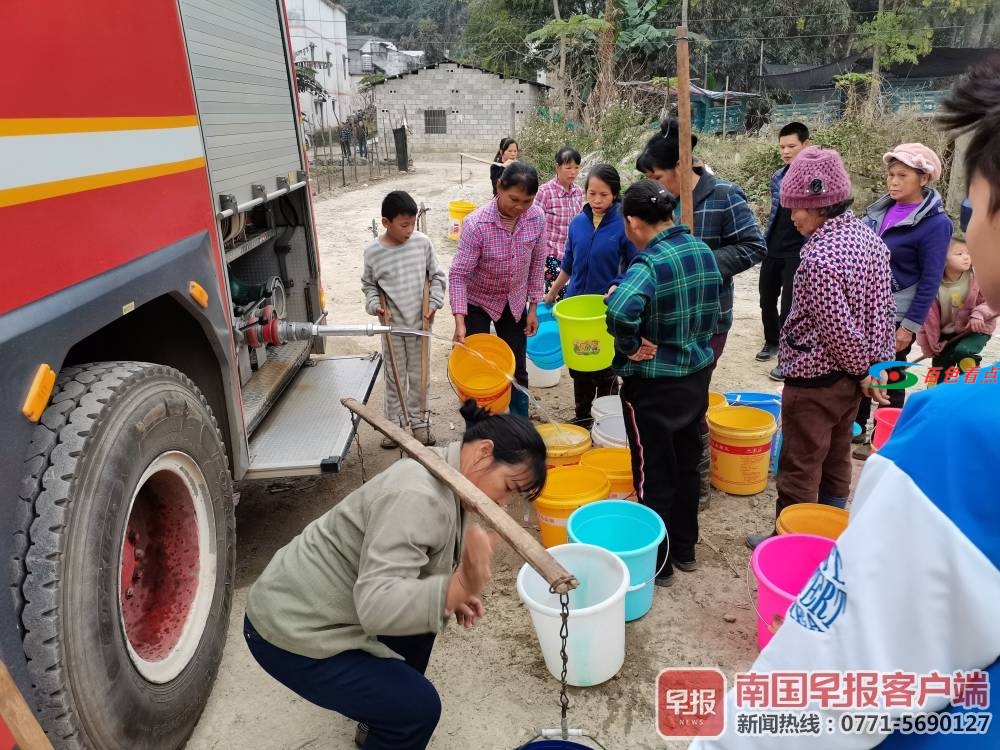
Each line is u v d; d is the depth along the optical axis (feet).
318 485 14.16
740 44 97.71
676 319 9.75
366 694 6.31
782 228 18.72
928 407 2.58
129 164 7.38
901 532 2.47
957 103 2.69
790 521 10.33
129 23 7.54
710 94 85.15
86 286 6.50
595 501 10.82
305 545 6.41
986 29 84.02
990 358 19.88
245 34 11.90
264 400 12.56
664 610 10.43
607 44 59.26
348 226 44.96
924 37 73.67
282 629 6.20
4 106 5.51
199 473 8.29
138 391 7.02
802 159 9.69
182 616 8.05
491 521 5.38
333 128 117.91
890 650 2.47
